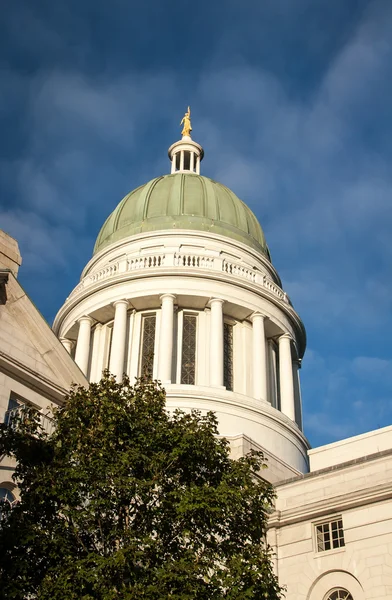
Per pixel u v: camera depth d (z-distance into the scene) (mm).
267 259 64625
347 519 36469
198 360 55750
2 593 20750
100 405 24469
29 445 23891
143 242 61594
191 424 25016
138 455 23172
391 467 36656
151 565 22000
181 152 74438
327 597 35531
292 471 46969
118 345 55031
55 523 22469
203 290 56781
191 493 22719
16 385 30953
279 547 37875
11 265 34031
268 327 59094
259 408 52781
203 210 64562
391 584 33781
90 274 61188
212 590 22141
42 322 32719
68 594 20469
